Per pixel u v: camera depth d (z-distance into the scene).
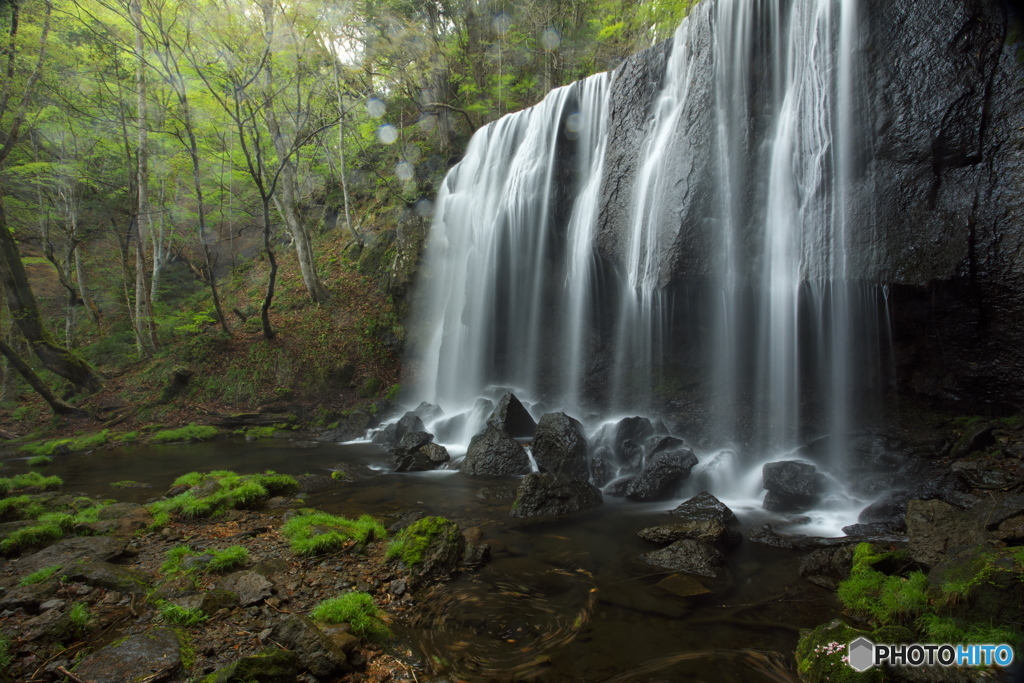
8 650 3.90
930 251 7.65
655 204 10.84
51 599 4.66
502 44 22.86
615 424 10.80
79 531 6.54
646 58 11.60
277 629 4.31
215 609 4.60
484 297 15.96
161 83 20.59
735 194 9.70
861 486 7.57
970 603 4.01
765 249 9.41
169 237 27.23
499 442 10.29
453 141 23.12
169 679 3.60
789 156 9.05
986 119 7.20
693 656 4.07
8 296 18.42
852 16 8.16
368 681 3.79
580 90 13.51
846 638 3.91
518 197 14.85
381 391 18.89
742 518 7.32
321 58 19.64
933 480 6.83
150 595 4.84
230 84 18.39
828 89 8.43
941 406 8.73
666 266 10.44
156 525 6.93
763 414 9.78
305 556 5.88
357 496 8.79
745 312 10.01
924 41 7.56
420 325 19.34
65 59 18.34
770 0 9.15
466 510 7.92
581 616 4.72
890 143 7.87
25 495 8.52
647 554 6.00
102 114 20.50
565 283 13.98
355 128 25.92
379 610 4.82
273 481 8.96
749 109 9.49
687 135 10.29
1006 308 7.42
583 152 13.41
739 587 5.21
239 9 16.47
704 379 11.19
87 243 25.30
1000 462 7.02
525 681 3.79
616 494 8.65
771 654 4.09
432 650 4.21
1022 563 3.88
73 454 14.21
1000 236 7.18
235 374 18.88
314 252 25.80
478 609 4.86
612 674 3.85
